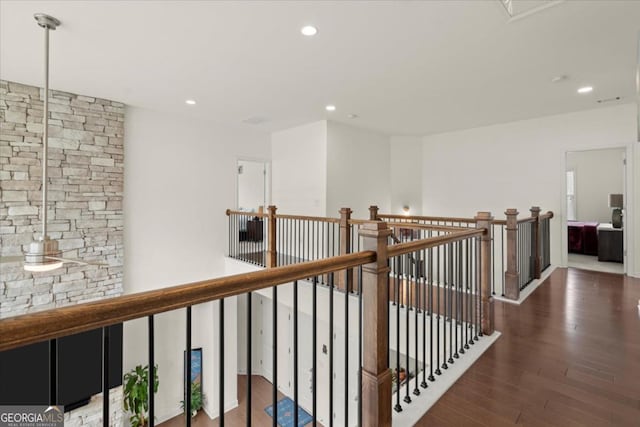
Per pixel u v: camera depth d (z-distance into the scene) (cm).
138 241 472
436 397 184
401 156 657
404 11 232
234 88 386
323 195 539
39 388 339
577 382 196
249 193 906
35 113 380
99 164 427
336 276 387
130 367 472
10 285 364
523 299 351
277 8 229
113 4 223
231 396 557
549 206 503
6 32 258
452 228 262
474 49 287
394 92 397
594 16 236
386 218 419
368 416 151
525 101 429
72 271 404
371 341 150
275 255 482
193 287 91
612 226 587
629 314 305
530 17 238
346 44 279
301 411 550
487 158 567
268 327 654
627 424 160
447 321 269
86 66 324
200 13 235
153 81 365
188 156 523
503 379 200
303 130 574
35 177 381
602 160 706
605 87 377
